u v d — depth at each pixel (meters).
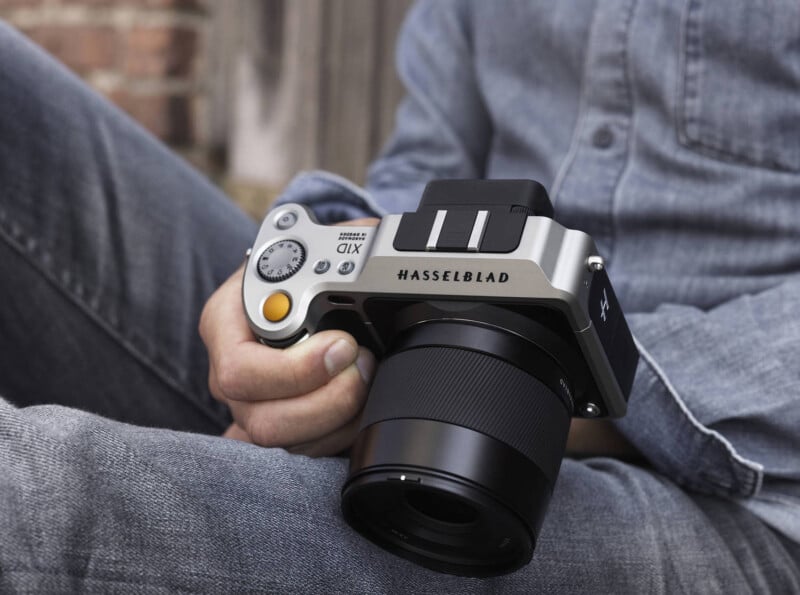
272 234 0.47
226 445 0.40
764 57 0.56
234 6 1.33
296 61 1.29
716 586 0.45
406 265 0.42
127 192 0.64
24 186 0.62
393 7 1.26
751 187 0.56
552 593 0.42
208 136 1.37
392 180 0.75
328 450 0.47
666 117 0.59
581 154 0.63
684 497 0.48
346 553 0.39
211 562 0.36
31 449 0.35
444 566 0.40
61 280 0.62
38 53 0.65
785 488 0.49
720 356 0.50
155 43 1.33
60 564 0.34
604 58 0.62
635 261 0.60
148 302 0.64
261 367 0.45
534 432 0.38
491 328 0.40
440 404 0.38
